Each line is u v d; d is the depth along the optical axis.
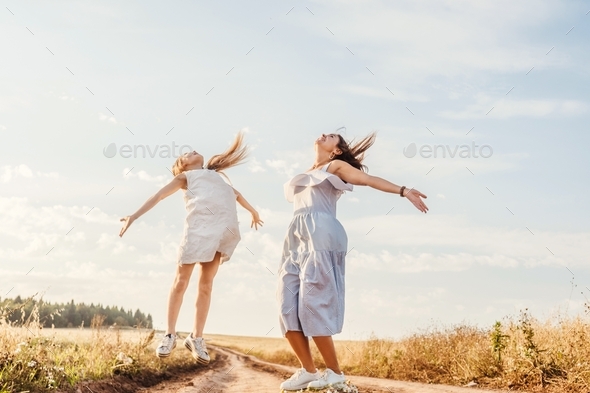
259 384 10.70
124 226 4.82
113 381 7.99
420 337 11.83
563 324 8.48
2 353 6.34
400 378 11.14
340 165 4.95
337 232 4.73
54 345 7.54
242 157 5.54
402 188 4.73
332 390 4.52
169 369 11.70
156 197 4.96
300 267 4.74
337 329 4.64
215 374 13.48
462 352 10.12
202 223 4.92
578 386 7.27
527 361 8.15
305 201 4.88
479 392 7.52
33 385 6.11
